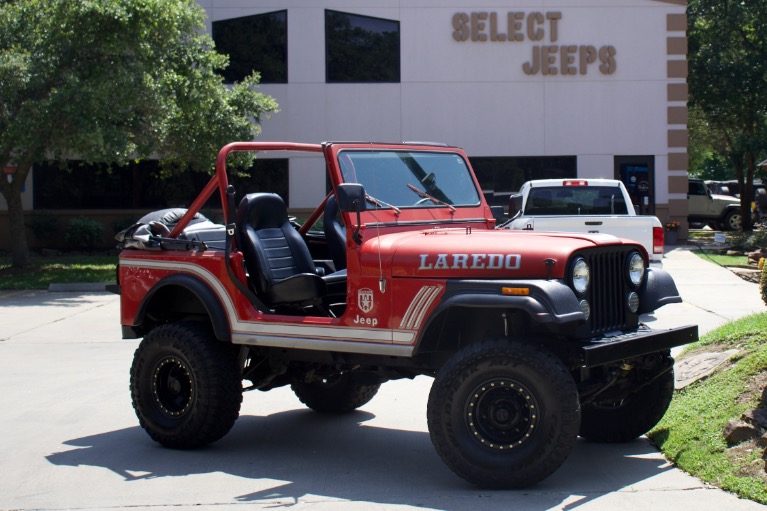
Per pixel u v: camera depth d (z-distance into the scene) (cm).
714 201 3375
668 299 613
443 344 581
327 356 625
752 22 3002
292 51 2534
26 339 1230
